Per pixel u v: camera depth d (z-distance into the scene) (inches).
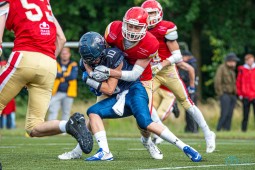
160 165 639.1
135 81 691.4
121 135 1343.5
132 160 695.7
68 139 1213.7
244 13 2228.1
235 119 1679.4
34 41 639.8
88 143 638.5
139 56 679.7
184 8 2139.5
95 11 2091.5
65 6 2124.8
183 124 1630.2
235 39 2182.6
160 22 834.2
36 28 642.2
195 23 2220.7
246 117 1505.9
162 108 971.9
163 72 858.8
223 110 1467.8
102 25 2146.9
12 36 2001.7
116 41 687.7
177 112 1045.8
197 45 2234.3
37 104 654.5
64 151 856.9
